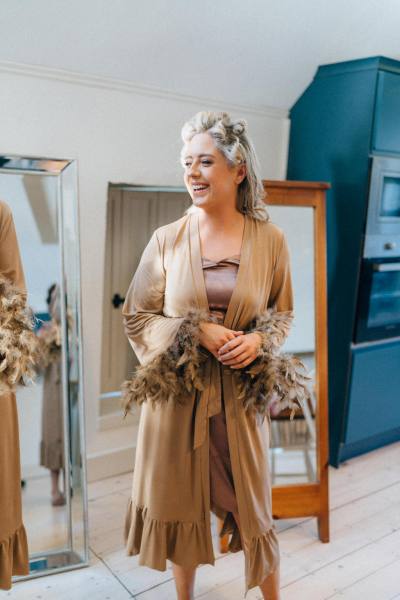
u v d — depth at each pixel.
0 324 1.52
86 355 2.55
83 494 2.00
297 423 2.23
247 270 1.49
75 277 2.01
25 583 1.90
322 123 2.71
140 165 2.49
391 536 2.23
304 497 2.17
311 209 2.21
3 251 1.65
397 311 2.85
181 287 1.48
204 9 2.09
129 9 1.99
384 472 2.78
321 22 2.32
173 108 2.52
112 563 2.02
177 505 1.52
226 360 1.44
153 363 1.50
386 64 2.45
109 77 2.27
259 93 2.67
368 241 2.62
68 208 1.99
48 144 2.23
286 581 1.94
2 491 1.58
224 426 1.53
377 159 2.54
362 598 1.87
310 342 2.25
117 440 2.70
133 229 2.64
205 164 1.43
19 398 2.05
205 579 1.94
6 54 2.02
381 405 2.93
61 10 1.92
